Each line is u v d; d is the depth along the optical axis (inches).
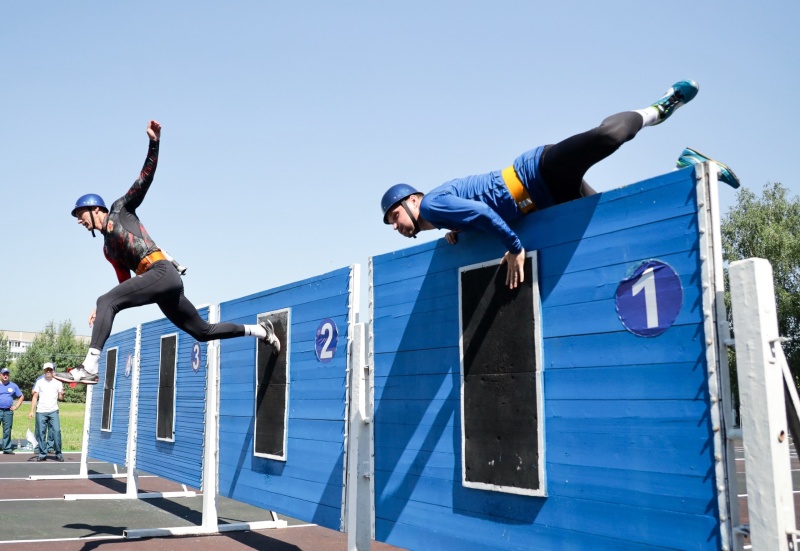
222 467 326.0
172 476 379.2
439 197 169.3
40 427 689.6
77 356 2640.3
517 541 161.6
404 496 201.8
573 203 154.0
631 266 139.3
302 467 262.1
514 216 167.9
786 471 111.6
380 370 217.3
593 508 143.3
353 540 220.8
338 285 250.5
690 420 125.8
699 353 125.0
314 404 258.4
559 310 154.9
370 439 219.5
